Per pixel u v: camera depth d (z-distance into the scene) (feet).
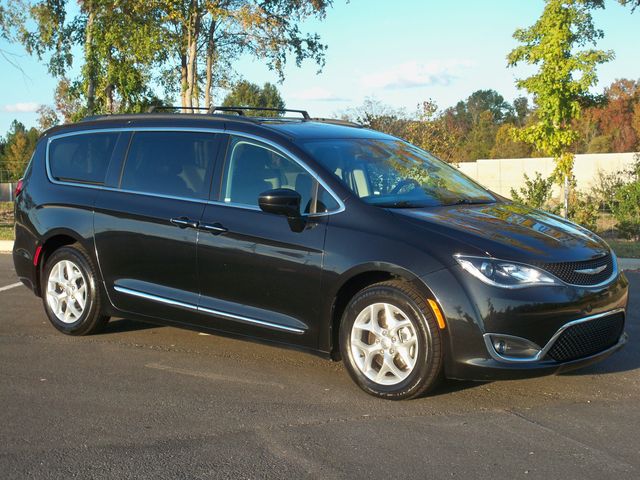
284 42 76.89
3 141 231.50
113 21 71.72
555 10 47.75
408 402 16.57
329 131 20.07
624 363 19.66
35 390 17.53
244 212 18.72
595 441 14.30
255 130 19.39
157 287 20.38
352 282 17.31
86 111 74.95
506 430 14.88
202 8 73.72
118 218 20.99
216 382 18.16
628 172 71.31
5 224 67.46
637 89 186.80
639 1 67.97
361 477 12.75
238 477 12.76
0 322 24.54
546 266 15.83
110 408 16.28
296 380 18.29
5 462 13.39
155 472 12.96
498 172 108.68
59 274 22.65
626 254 40.52
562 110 49.88
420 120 57.21
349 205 17.38
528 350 15.67
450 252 15.90
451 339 15.74
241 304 18.81
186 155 20.36
